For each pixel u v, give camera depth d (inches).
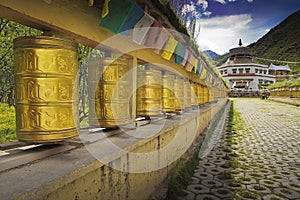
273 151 227.3
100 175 77.1
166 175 145.9
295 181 151.6
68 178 57.7
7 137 102.0
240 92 1771.7
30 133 65.3
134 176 101.6
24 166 61.6
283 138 291.4
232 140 277.7
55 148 71.9
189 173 159.9
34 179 53.3
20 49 64.8
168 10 115.9
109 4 74.9
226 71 2188.7
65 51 68.0
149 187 118.8
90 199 72.1
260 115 554.9
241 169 174.1
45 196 55.0
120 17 80.4
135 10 82.5
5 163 58.4
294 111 649.6
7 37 103.3
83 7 81.7
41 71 64.5
